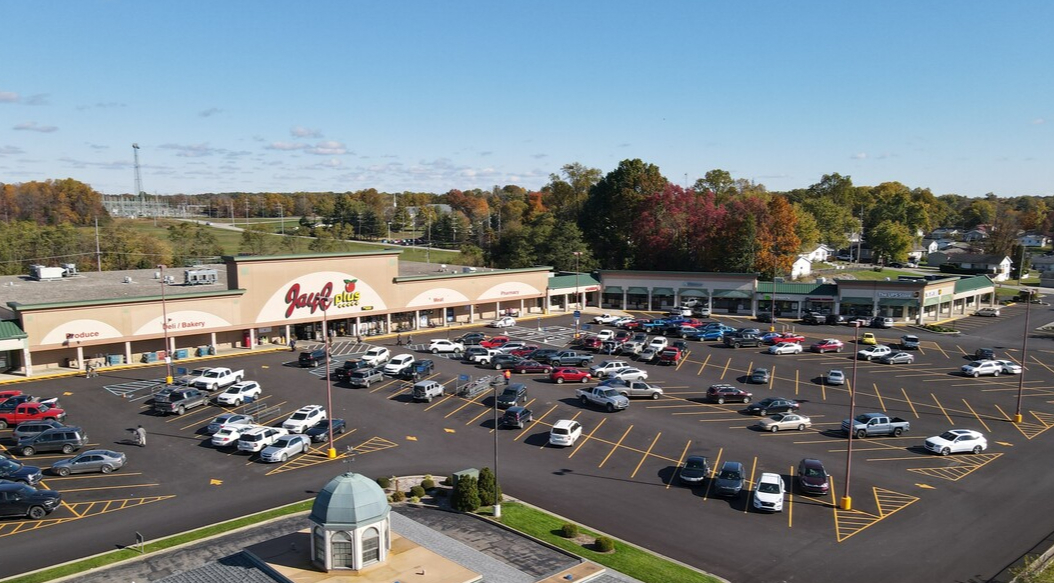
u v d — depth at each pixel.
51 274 85.94
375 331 85.00
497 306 97.06
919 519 37.38
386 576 27.89
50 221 197.75
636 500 39.69
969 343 83.12
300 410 51.59
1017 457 46.72
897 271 155.50
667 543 34.44
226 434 47.09
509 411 52.16
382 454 46.66
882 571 31.83
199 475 42.66
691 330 85.31
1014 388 63.31
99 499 39.06
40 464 44.16
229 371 61.34
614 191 139.88
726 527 36.31
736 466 41.94
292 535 31.78
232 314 73.62
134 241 134.50
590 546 33.75
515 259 126.88
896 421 51.12
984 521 37.16
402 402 57.88
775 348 76.81
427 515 37.22
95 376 63.75
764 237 117.88
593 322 94.12
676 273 104.88
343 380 63.53
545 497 40.03
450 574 28.23
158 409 53.66
